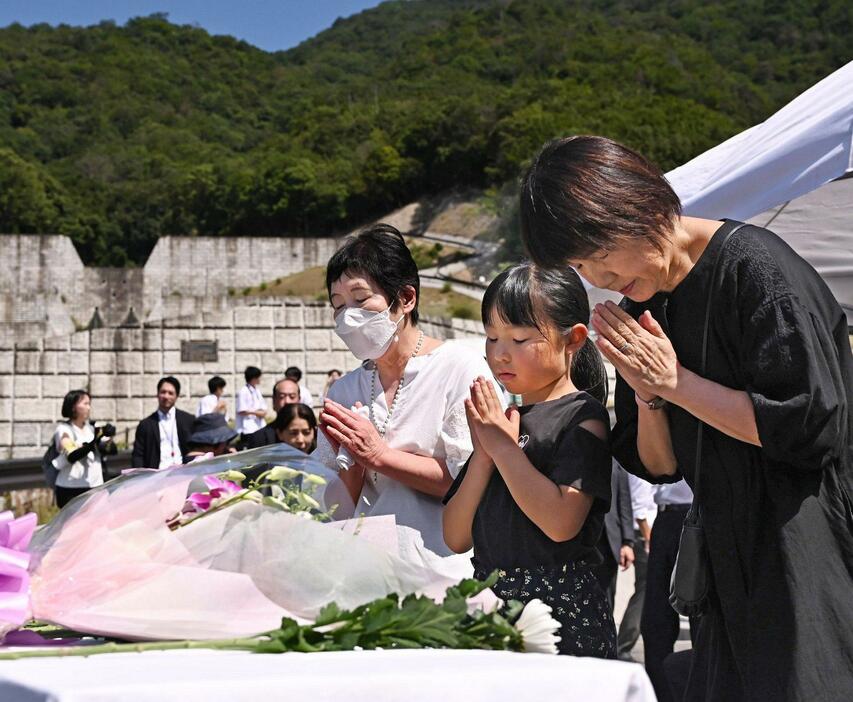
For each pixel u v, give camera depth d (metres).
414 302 3.53
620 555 6.77
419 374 3.51
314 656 1.55
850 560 2.25
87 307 72.00
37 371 39.28
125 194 104.69
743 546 2.33
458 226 86.56
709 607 2.43
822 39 137.88
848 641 2.20
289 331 39.56
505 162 90.00
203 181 102.62
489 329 2.88
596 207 2.28
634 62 120.19
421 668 1.41
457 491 2.89
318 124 116.31
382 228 3.52
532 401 2.91
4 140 117.69
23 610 1.76
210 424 8.55
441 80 128.50
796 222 5.34
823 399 2.17
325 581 1.85
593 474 2.68
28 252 71.75
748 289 2.28
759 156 4.29
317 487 2.32
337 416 3.34
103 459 11.70
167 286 73.19
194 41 152.62
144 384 39.22
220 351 39.38
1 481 14.71
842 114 4.15
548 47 127.50
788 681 2.20
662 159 93.38
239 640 1.67
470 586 1.73
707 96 115.12
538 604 1.81
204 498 2.10
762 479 2.32
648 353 2.29
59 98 129.38
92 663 1.50
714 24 142.25
